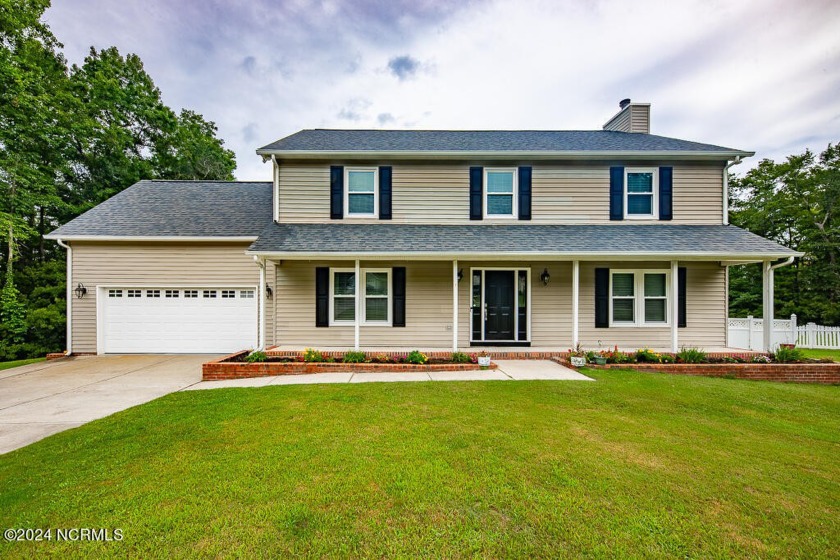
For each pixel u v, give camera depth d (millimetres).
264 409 5273
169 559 2293
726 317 9945
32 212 16312
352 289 10031
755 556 2350
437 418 4863
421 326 9977
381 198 10219
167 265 10734
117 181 19984
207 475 3336
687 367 7766
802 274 17453
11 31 14453
